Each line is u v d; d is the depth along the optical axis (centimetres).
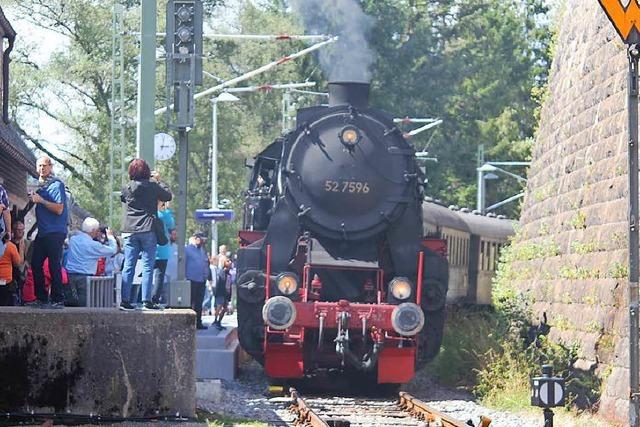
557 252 5731
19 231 4103
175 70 4259
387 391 5247
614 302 4584
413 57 15912
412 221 5222
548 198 6162
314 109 5303
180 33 4241
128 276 3859
